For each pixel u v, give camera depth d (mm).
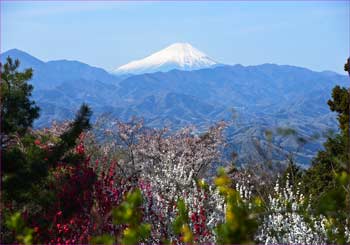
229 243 3547
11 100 12352
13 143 12570
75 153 13125
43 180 12203
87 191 11055
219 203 10430
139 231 4148
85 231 9406
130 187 12141
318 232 8188
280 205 10031
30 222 10125
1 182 10727
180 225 4945
